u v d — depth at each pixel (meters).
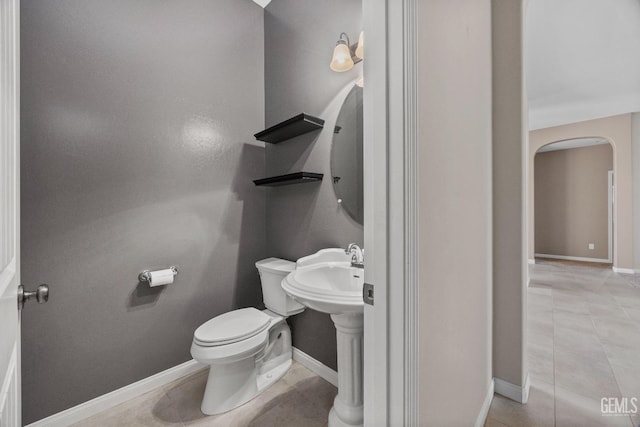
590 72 3.12
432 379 0.73
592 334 2.26
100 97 1.46
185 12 1.78
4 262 0.65
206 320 1.84
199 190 1.82
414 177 0.61
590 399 1.48
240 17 2.05
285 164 2.00
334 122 1.68
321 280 1.46
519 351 1.46
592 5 2.15
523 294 1.47
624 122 4.32
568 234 6.02
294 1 1.94
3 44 0.65
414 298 0.61
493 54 1.50
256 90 2.13
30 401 1.27
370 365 0.65
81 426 1.34
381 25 0.61
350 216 1.60
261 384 1.61
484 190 1.30
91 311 1.43
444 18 0.81
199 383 1.67
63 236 1.36
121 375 1.51
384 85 0.61
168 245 1.69
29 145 1.28
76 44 1.39
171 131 1.71
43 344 1.31
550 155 6.26
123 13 1.54
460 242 0.96
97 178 1.45
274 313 1.83
